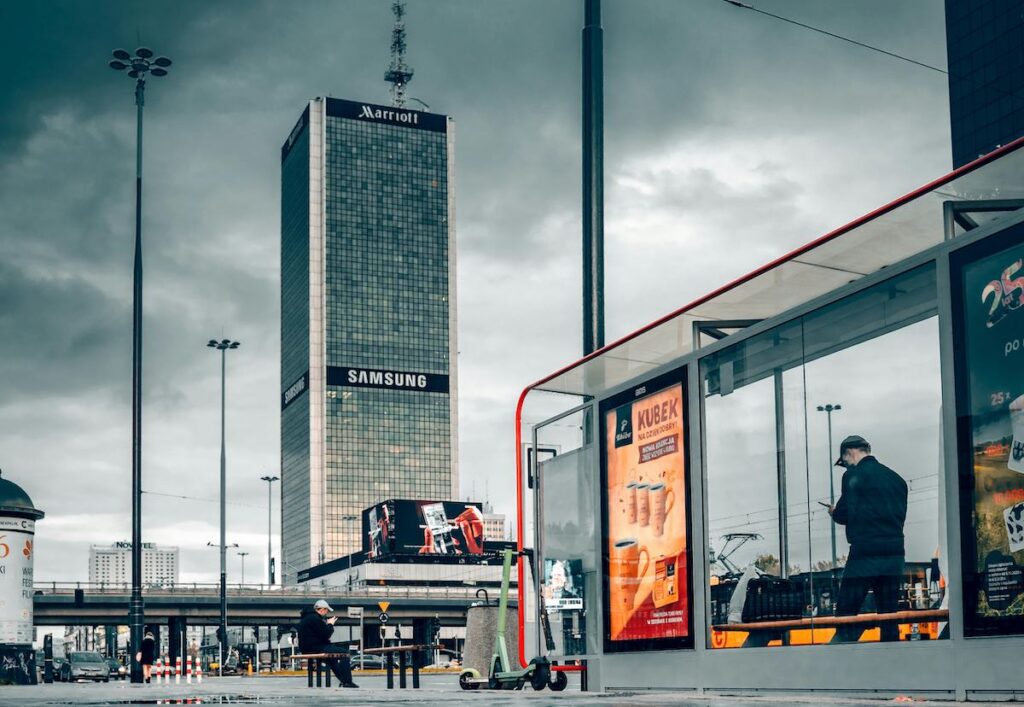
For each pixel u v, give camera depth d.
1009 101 96.00
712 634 12.28
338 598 99.19
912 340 10.09
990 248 9.17
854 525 10.55
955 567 9.24
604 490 14.45
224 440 75.44
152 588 90.62
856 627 10.37
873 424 10.46
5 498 39.25
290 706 9.14
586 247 16.92
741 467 12.06
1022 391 8.79
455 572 171.00
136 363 36.66
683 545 12.84
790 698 9.85
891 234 10.18
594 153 17.08
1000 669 8.77
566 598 15.37
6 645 38.69
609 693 12.33
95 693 16.41
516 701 9.09
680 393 13.05
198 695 13.23
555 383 15.71
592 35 17.36
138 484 36.25
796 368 11.41
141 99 37.94
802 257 10.84
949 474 9.37
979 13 99.44
